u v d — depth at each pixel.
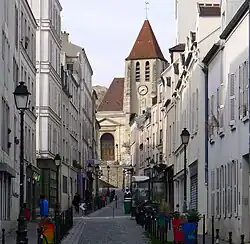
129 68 174.12
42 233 29.52
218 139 39.31
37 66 70.50
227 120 36.53
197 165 45.94
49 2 70.88
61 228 39.09
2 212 41.41
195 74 47.06
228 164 36.16
